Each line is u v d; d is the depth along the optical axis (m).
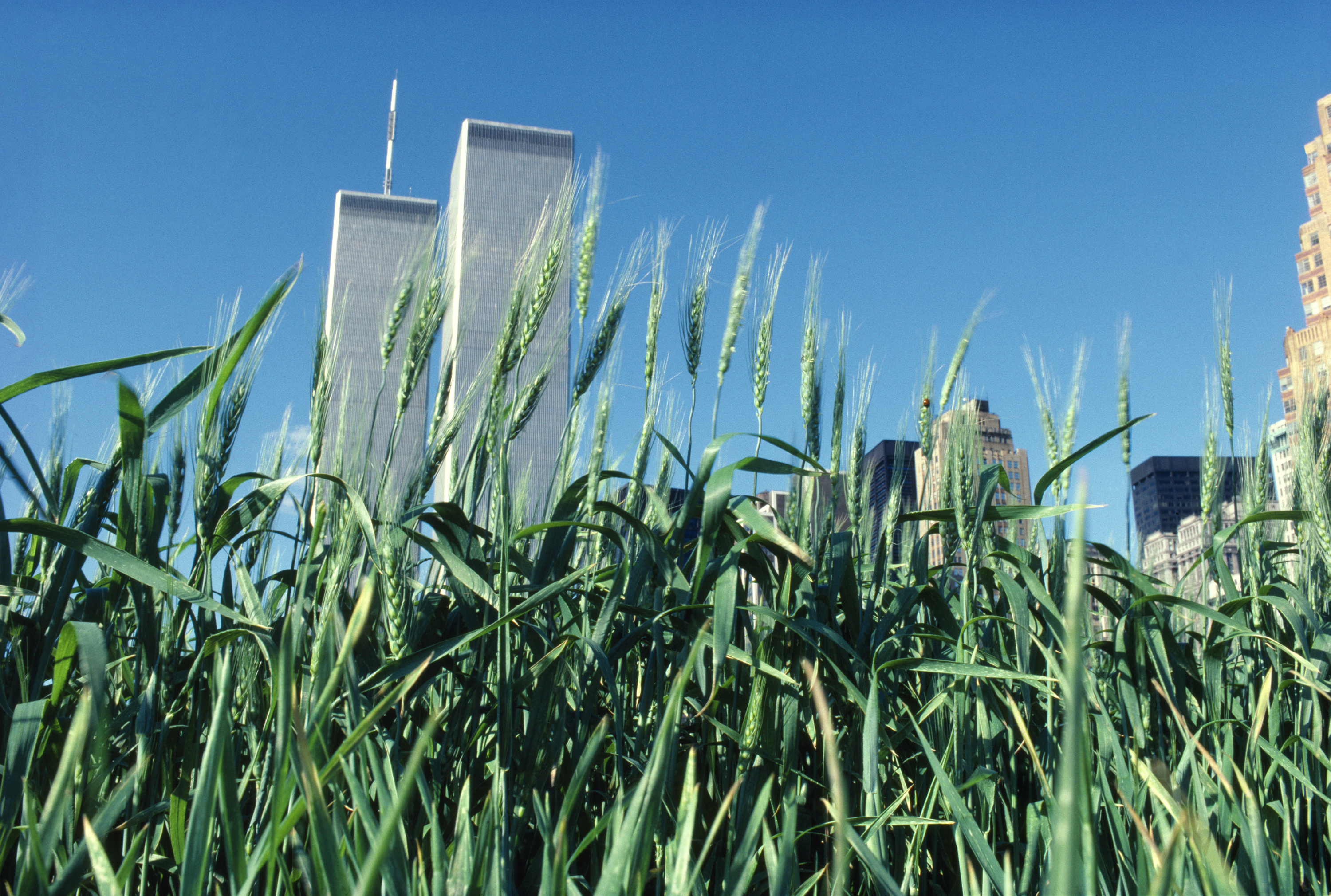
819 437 3.10
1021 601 2.69
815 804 2.77
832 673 2.75
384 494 2.43
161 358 2.46
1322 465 3.52
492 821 1.48
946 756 2.54
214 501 2.35
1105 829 2.59
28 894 1.31
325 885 1.20
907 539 3.42
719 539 2.95
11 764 1.80
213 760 1.27
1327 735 3.15
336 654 2.13
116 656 2.80
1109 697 3.33
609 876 1.15
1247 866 2.21
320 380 2.60
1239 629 2.80
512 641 2.47
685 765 2.71
